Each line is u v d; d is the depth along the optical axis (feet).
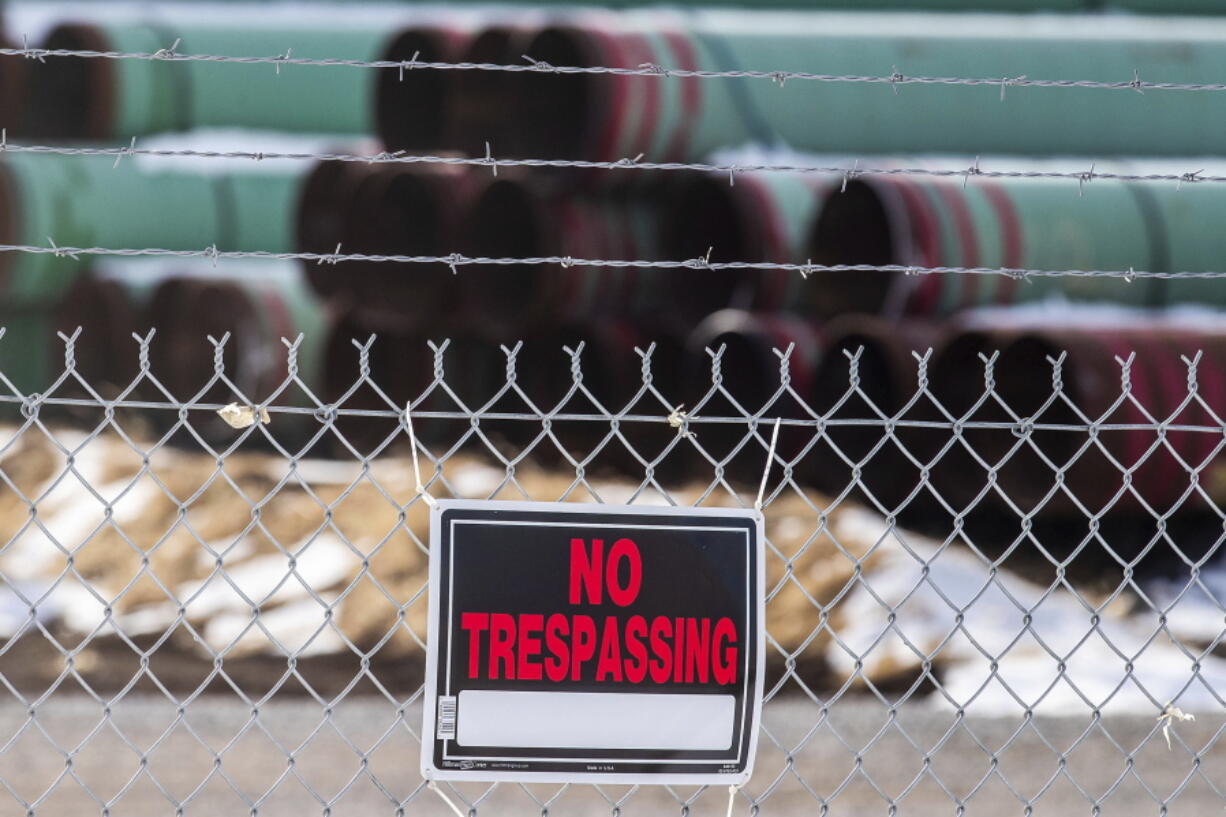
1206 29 176.14
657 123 157.69
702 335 160.66
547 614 39.34
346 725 91.40
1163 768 86.02
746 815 76.74
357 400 184.85
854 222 157.58
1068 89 164.25
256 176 207.21
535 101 168.45
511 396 182.19
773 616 118.93
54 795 76.07
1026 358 144.66
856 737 90.68
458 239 171.32
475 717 38.99
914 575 127.44
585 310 168.35
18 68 203.00
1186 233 152.05
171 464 163.63
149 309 196.24
